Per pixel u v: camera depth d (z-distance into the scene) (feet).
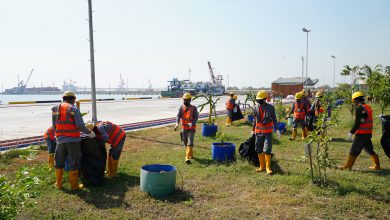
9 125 55.16
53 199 19.61
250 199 20.03
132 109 97.30
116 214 17.57
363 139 26.07
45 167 21.30
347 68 59.93
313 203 19.08
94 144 22.27
